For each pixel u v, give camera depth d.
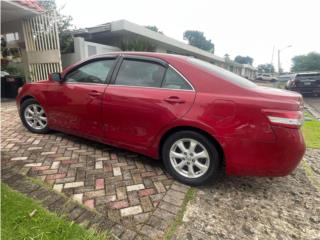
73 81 3.43
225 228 2.00
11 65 10.27
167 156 2.71
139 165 3.05
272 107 2.18
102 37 12.86
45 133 4.03
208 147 2.46
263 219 2.14
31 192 2.27
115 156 3.29
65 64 9.93
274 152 2.20
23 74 9.76
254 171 2.31
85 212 2.05
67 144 3.64
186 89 2.58
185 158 2.61
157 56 2.86
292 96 2.29
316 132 5.13
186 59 2.79
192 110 2.46
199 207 2.26
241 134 2.27
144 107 2.72
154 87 2.76
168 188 2.55
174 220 2.04
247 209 2.28
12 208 1.98
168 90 2.65
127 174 2.81
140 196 2.37
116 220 1.99
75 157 3.20
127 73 2.99
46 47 8.09
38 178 2.59
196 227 1.98
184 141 2.61
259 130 2.21
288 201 2.44
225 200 2.40
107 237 1.78
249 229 2.00
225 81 2.47
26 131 4.18
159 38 14.06
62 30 10.73
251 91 2.34
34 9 7.45
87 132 3.32
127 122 2.89
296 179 2.92
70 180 2.60
